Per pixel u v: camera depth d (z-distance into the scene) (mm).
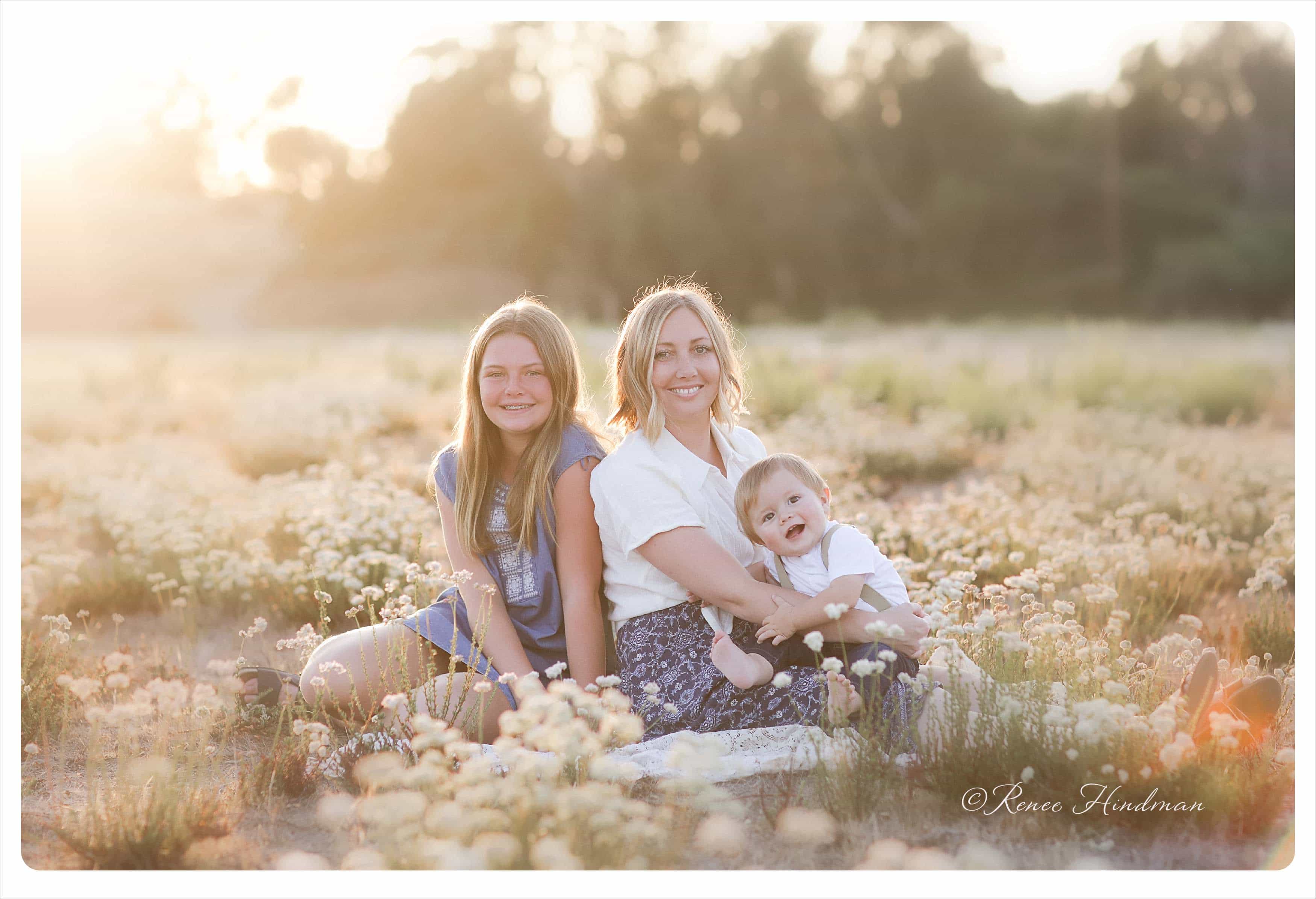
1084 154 40062
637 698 3189
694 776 2592
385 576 4773
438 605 3420
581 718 3062
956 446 8258
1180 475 6473
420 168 40906
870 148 41156
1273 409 10414
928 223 39969
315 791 2965
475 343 3385
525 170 40312
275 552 5344
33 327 38281
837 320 29875
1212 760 2816
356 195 41438
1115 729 2725
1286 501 5961
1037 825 2730
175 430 10336
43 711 3334
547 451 3340
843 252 40188
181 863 2641
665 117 41125
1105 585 3998
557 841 2457
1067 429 8930
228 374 15781
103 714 2766
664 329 3271
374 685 3283
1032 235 39844
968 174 41062
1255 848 2686
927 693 3016
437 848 2424
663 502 3166
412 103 40625
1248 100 38750
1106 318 35688
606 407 8711
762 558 3355
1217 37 38781
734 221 40062
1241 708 3059
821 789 2785
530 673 3107
